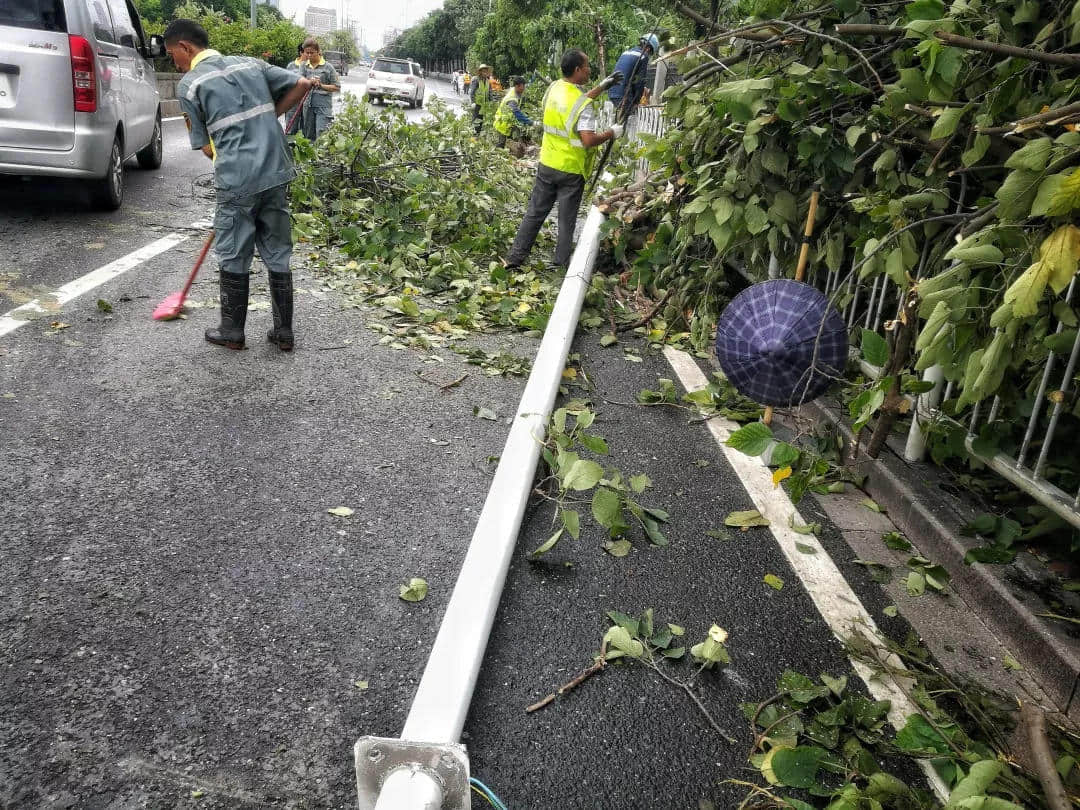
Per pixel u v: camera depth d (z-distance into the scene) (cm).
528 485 336
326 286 666
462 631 246
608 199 754
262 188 464
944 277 282
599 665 257
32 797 196
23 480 331
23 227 734
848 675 263
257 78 465
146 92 994
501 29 2934
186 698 230
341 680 243
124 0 928
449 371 511
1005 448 324
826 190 430
